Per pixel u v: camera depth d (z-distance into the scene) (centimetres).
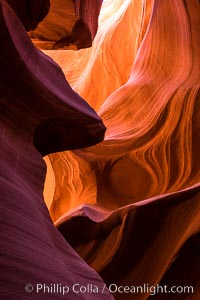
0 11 314
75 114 416
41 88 370
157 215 481
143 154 760
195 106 769
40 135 418
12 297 212
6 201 273
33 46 381
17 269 232
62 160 784
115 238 496
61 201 802
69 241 520
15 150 346
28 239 266
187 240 467
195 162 736
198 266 466
